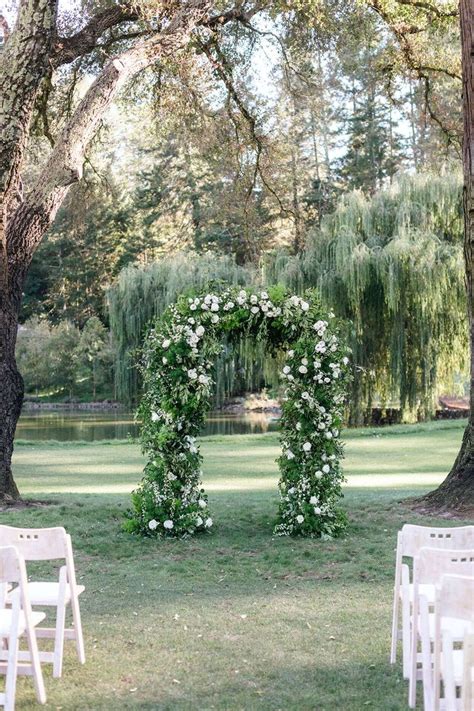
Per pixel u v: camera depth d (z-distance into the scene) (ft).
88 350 167.84
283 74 61.00
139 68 37.45
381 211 87.20
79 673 15.03
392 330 86.63
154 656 15.94
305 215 157.28
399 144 181.16
